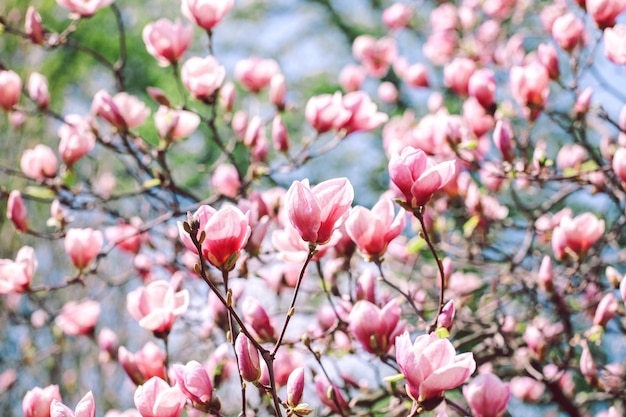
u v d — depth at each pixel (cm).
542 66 282
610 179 291
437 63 471
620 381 300
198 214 208
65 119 294
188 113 282
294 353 262
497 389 206
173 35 278
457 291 343
